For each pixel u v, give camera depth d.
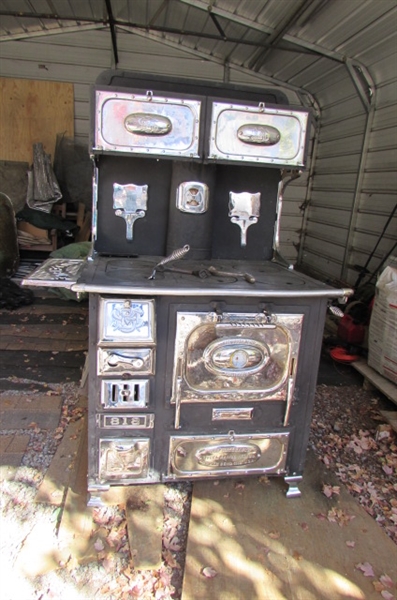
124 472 1.74
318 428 2.50
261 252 2.36
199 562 1.58
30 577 1.49
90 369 1.62
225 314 1.63
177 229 2.15
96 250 2.19
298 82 5.28
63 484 1.89
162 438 1.73
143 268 1.89
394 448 2.32
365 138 4.42
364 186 4.51
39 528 1.68
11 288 4.32
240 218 2.28
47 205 4.99
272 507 1.87
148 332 1.59
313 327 1.72
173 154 1.87
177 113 1.84
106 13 4.76
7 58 5.14
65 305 4.29
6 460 2.03
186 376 1.66
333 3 3.26
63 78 5.29
